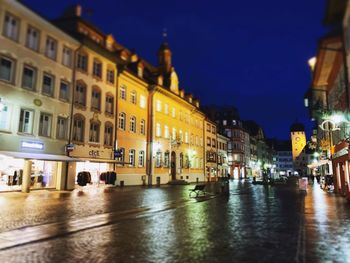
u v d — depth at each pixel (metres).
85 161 30.28
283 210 15.67
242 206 17.69
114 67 36.97
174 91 53.12
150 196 24.02
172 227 10.84
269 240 8.71
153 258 6.96
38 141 26.73
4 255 7.25
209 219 12.66
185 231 10.09
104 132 34.97
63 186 28.83
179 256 7.11
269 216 13.51
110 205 17.44
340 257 6.94
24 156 24.17
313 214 14.02
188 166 56.75
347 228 10.48
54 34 28.73
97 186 33.72
